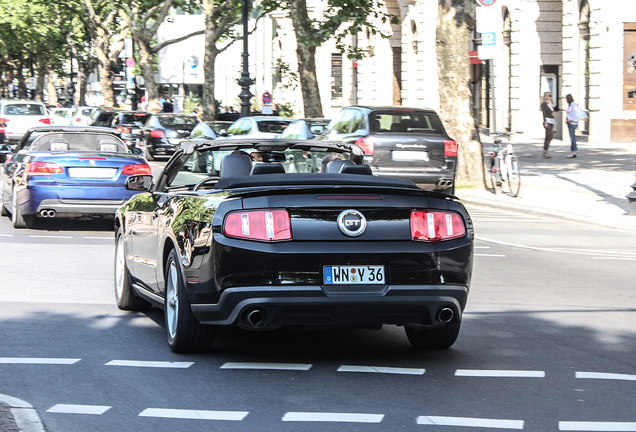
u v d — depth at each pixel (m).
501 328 10.14
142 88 98.81
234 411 6.79
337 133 24.30
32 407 6.73
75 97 127.44
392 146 22.31
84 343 9.09
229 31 59.59
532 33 51.56
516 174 25.16
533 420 6.61
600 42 44.28
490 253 16.41
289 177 8.54
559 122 50.09
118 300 11.05
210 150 9.80
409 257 7.95
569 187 26.84
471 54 58.44
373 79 67.44
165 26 71.94
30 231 19.08
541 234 19.06
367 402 7.06
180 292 8.41
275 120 31.80
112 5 67.69
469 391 7.41
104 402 7.01
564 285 13.13
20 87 105.00
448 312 8.17
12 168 20.25
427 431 6.34
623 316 10.92
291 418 6.62
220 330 9.91
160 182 10.22
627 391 7.45
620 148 41.91
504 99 54.16
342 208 7.89
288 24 70.12
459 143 27.47
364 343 9.37
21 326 9.90
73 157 18.53
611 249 17.09
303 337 9.62
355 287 7.84
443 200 8.25
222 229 7.78
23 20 85.31
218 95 104.38
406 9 62.28
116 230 11.48
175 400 7.08
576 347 9.18
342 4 40.28
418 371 8.10
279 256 7.71
